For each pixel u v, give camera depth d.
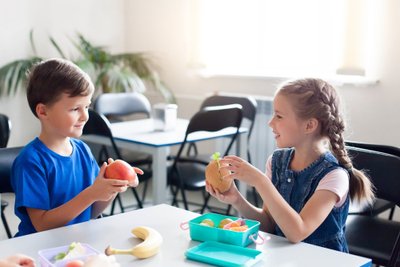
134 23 4.77
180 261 1.20
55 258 1.14
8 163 2.08
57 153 1.62
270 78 3.90
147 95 4.78
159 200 2.84
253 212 1.60
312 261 1.22
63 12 4.36
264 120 3.91
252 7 4.02
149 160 3.59
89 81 1.57
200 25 4.21
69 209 1.44
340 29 3.49
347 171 1.60
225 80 4.22
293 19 3.84
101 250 1.25
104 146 3.50
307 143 1.60
